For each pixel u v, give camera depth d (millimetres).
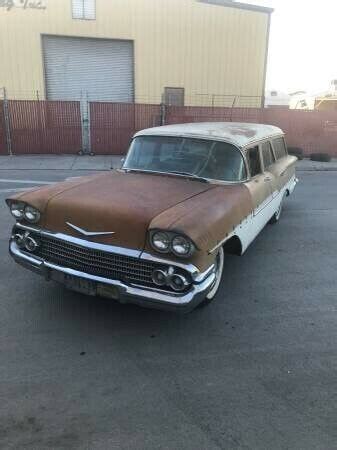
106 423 2484
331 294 4391
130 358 3148
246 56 22172
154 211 3195
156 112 17094
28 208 3533
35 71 20000
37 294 4082
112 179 4164
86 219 3264
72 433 2400
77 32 19938
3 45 19406
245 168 4457
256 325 3695
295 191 10430
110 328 3547
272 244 6012
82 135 16797
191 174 4266
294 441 2381
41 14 19359
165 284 3039
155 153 4590
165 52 21172
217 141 4453
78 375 2920
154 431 2432
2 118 15953
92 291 3334
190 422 2512
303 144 18406
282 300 4207
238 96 22688
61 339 3352
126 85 21375
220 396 2754
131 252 3072
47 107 16234
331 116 18234
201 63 21703
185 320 3725
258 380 2936
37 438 2355
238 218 3768
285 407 2664
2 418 2498
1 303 3883
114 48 20703
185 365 3082
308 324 3748
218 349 3307
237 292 4355
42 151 16656
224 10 21172
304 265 5207
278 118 18016
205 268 3104
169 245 2947
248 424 2508
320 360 3203
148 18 20484
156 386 2836
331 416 2594
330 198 9555
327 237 6430
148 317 3746
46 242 3531
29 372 2928
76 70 20625
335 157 18719
